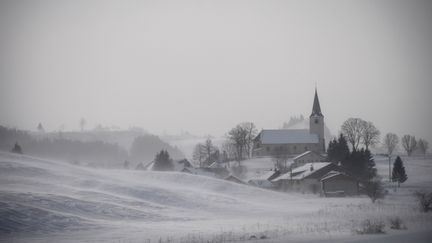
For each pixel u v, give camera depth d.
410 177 179.12
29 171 94.31
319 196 131.50
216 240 46.28
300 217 71.38
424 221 58.41
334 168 148.75
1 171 90.62
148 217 70.88
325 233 49.16
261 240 44.97
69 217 61.59
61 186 84.38
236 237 47.88
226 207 88.62
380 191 114.31
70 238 51.16
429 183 160.12
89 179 95.75
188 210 82.88
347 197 126.94
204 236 50.19
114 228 58.50
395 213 70.56
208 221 69.31
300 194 137.50
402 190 139.75
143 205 80.12
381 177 174.12
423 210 73.38
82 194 80.50
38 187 81.56
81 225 59.16
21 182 83.69
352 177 132.75
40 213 61.03
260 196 113.19
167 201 88.69
